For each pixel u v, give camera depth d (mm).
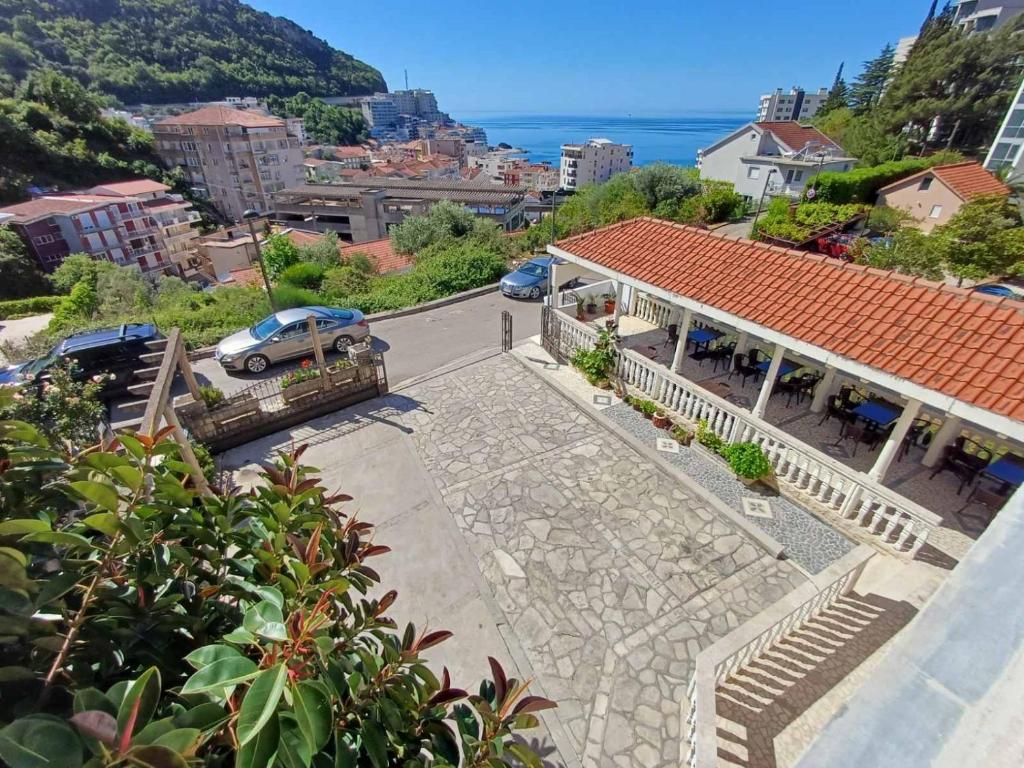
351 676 2270
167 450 2777
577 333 12258
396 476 8945
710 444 9031
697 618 6137
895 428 6980
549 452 9414
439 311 18062
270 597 2295
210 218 80000
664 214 29016
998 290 16531
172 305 22750
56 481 2490
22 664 1920
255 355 13625
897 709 1057
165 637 2295
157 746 1389
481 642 5961
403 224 31078
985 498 7477
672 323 13609
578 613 6262
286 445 10070
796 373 10727
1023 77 39562
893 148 45031
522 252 25578
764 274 9289
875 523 7031
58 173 63219
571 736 4980
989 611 1106
